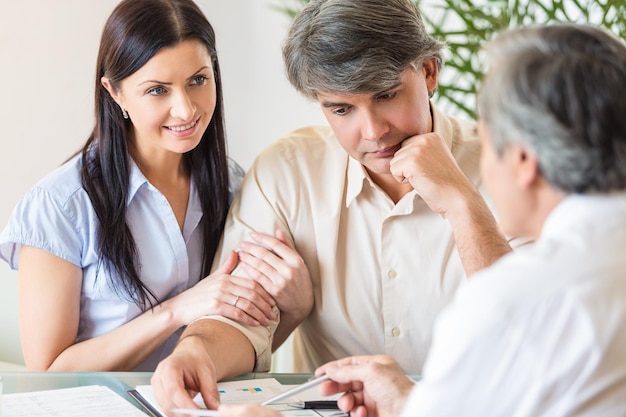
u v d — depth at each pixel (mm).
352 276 2139
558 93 1043
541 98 1047
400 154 1947
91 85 3406
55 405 1585
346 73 1787
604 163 1046
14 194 3344
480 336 1020
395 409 1478
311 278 2160
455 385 1037
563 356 1011
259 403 1654
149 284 2162
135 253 2117
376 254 2131
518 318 1015
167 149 2037
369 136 1897
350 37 1771
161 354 2201
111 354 2051
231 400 1677
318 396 1702
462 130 2205
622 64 1062
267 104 3828
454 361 1032
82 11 3363
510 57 1093
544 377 1013
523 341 1014
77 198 2092
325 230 2145
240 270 2090
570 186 1067
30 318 2078
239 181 2383
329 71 1797
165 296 2193
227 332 1915
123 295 2125
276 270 2064
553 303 1014
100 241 2084
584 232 1057
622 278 1022
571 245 1051
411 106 1906
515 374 1020
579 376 1015
